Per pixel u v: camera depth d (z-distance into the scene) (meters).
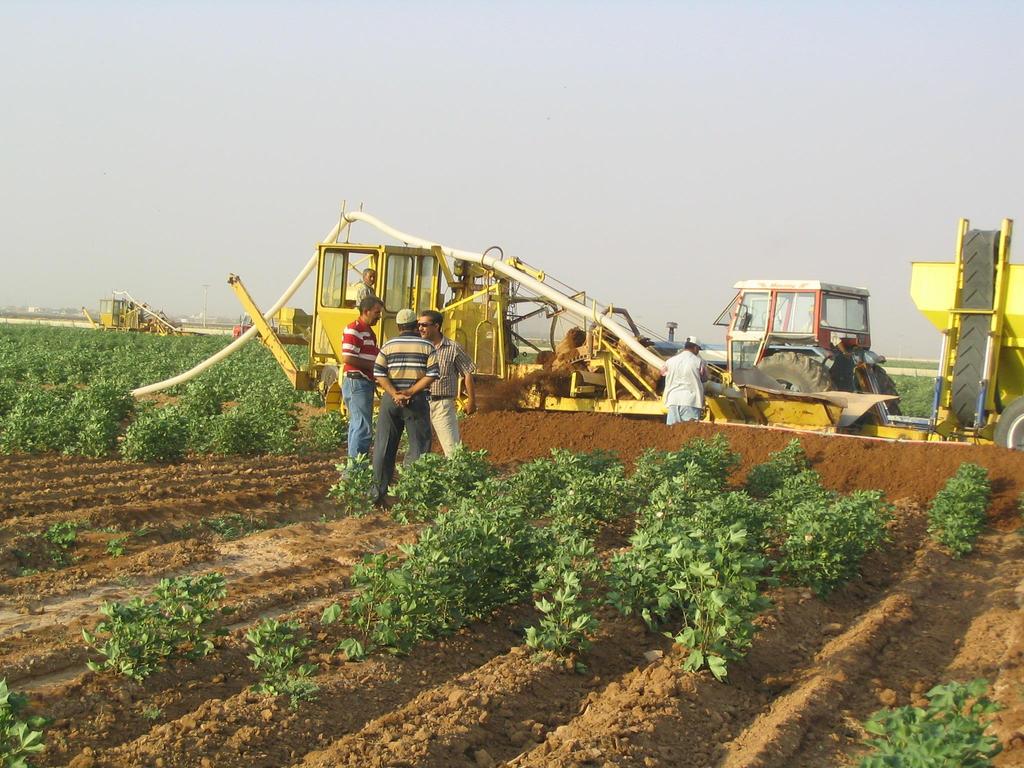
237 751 4.96
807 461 13.58
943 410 14.25
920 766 3.86
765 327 17.11
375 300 12.30
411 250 17.27
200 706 5.41
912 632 7.63
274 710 5.38
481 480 10.65
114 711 5.34
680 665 6.41
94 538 9.31
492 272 17.75
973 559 10.16
